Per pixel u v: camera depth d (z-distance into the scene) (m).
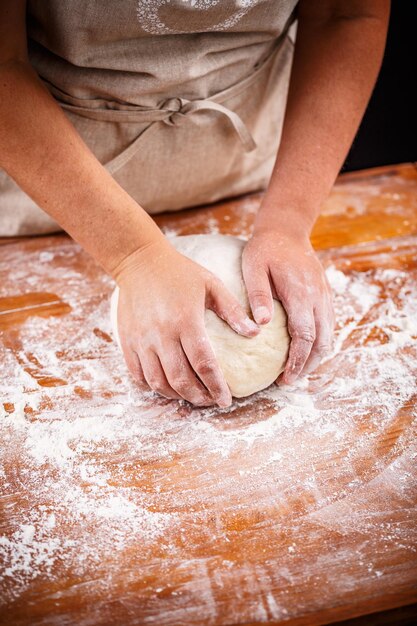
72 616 0.93
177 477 1.12
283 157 1.37
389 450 1.17
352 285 1.52
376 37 1.41
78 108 1.38
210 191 1.71
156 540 1.03
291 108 1.41
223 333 1.19
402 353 1.36
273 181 1.36
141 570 0.99
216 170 1.64
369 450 1.17
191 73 1.35
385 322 1.43
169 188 1.62
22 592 0.96
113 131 1.44
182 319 1.11
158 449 1.17
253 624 0.92
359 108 1.40
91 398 1.26
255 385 1.22
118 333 1.21
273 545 1.02
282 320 1.22
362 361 1.34
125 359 1.21
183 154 1.54
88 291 1.50
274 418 1.23
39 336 1.39
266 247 1.24
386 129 2.37
